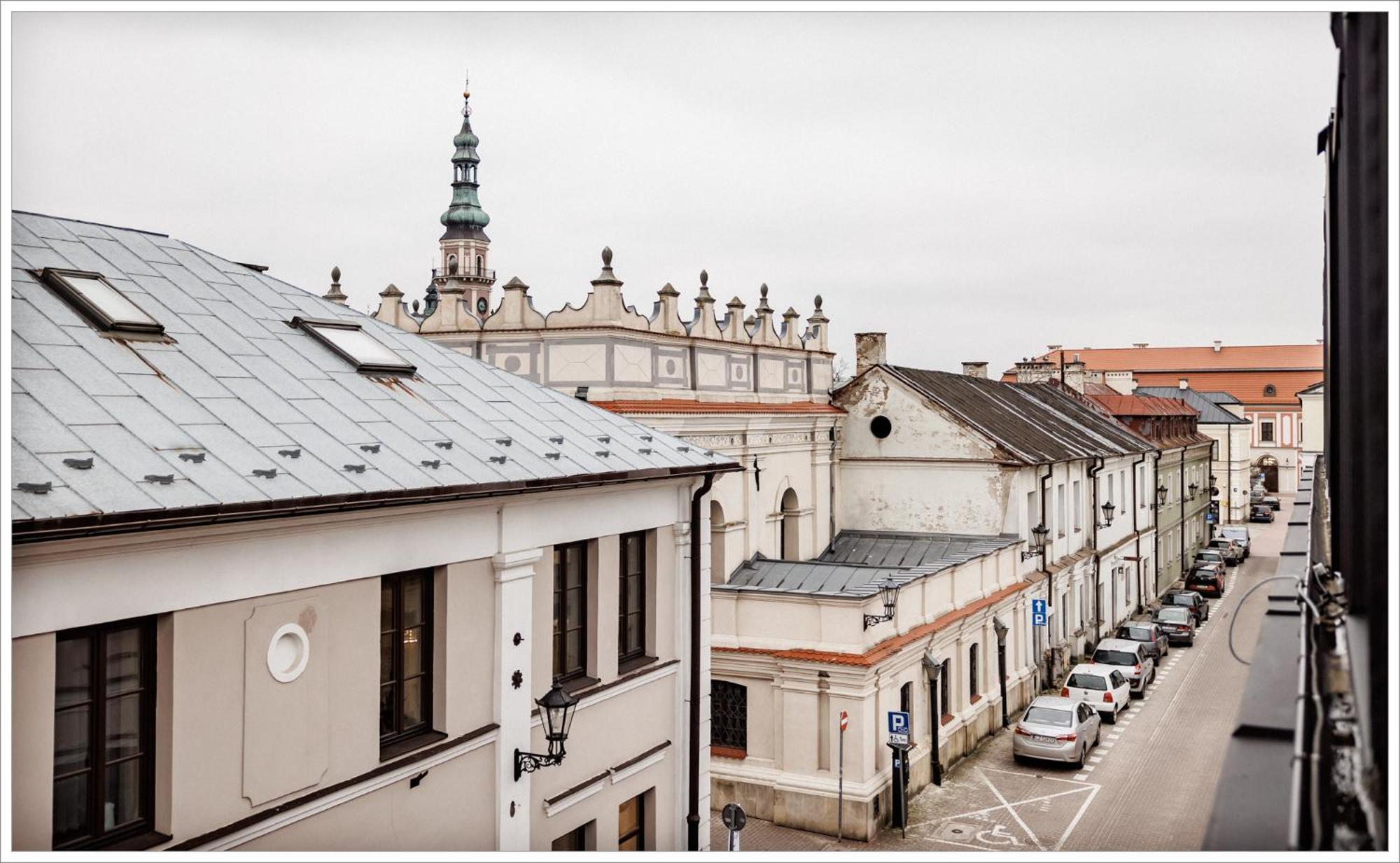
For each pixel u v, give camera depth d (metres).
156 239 14.66
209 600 9.20
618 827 14.40
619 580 14.39
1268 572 59.50
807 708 23.28
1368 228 5.24
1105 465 44.44
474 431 12.97
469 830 11.89
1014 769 27.08
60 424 9.24
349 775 10.48
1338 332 7.46
